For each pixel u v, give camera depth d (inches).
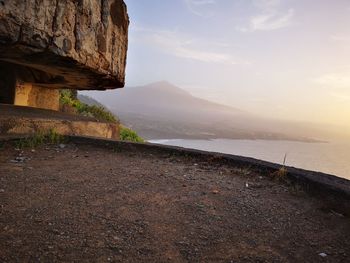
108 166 206.2
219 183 182.5
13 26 200.4
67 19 237.5
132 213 130.6
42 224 113.6
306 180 174.9
